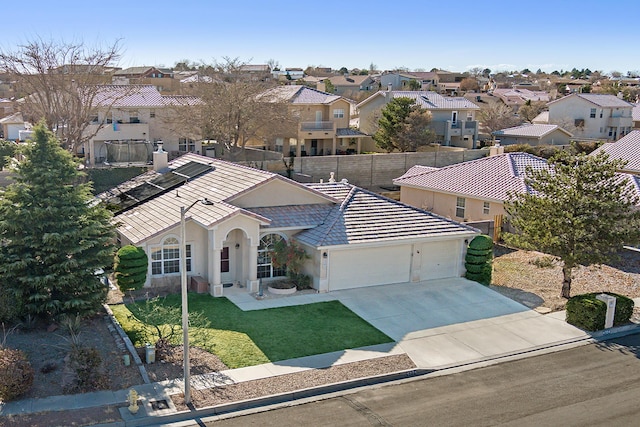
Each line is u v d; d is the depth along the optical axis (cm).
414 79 11956
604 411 1523
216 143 5778
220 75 5156
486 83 15900
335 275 2436
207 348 1822
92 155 5081
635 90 12656
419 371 1744
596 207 2206
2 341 1750
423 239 2533
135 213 2717
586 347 1973
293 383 1625
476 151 5650
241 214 2297
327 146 6241
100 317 2020
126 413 1428
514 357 1875
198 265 2452
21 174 1895
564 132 6762
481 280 2594
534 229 2308
